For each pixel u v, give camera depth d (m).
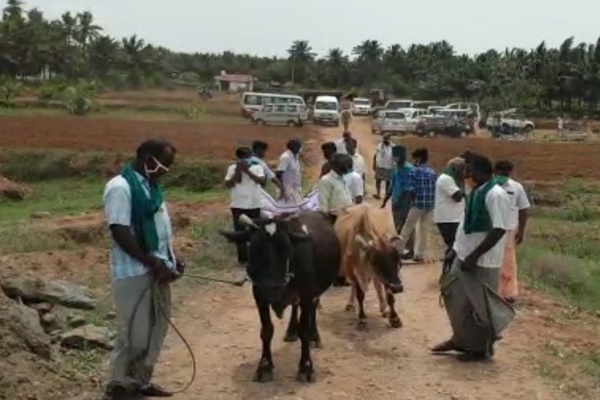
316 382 8.72
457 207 13.09
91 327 9.86
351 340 10.34
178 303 11.93
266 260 8.07
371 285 13.29
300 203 12.91
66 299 10.78
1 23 99.56
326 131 59.31
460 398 8.38
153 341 7.83
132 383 7.86
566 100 92.88
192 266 14.36
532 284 15.79
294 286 8.52
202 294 12.49
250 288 12.93
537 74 94.88
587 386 8.88
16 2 110.94
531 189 32.69
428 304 12.30
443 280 10.39
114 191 7.46
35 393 7.83
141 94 102.50
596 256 22.64
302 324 8.80
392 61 127.56
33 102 75.69
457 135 60.88
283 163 15.41
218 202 24.67
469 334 9.57
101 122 58.00
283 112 62.84
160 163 7.64
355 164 17.39
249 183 13.96
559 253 21.48
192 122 63.88
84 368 8.84
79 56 106.94
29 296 10.42
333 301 12.32
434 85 101.94
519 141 57.41
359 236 10.33
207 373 8.95
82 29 116.06
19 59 99.06
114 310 11.02
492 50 106.75
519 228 12.22
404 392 8.52
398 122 59.25
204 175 32.56
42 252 15.55
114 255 7.62
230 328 10.72
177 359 9.45
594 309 14.77
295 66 131.25
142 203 7.55
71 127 51.28
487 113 82.44
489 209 9.26
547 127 78.31
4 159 34.81
